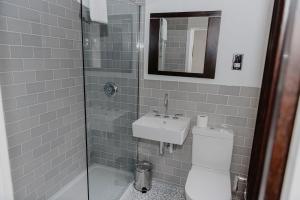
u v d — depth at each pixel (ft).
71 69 7.50
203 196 5.39
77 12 7.48
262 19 5.97
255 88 6.40
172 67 7.18
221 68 6.63
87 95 6.43
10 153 5.61
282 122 1.28
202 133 6.59
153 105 7.72
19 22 5.51
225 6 6.23
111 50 6.93
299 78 1.20
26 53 5.78
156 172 8.23
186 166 7.74
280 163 1.33
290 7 1.27
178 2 6.71
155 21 7.04
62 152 7.47
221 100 6.83
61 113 7.25
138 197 7.51
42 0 6.10
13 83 5.50
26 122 5.99
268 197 1.42
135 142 8.23
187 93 7.18
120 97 7.81
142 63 7.55
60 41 6.91
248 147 6.83
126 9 7.01
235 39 6.32
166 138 6.41
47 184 6.96
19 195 6.01
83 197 7.64
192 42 6.77
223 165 6.59
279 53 1.34
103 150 7.70
